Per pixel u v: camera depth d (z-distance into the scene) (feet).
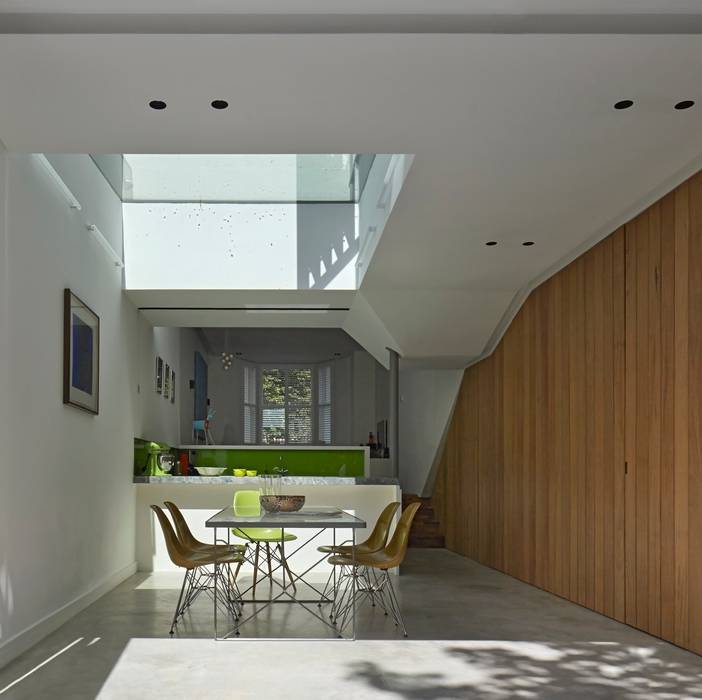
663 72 12.66
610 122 14.52
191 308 30.25
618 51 12.01
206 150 15.97
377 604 22.52
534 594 24.52
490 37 11.62
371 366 59.98
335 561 19.04
